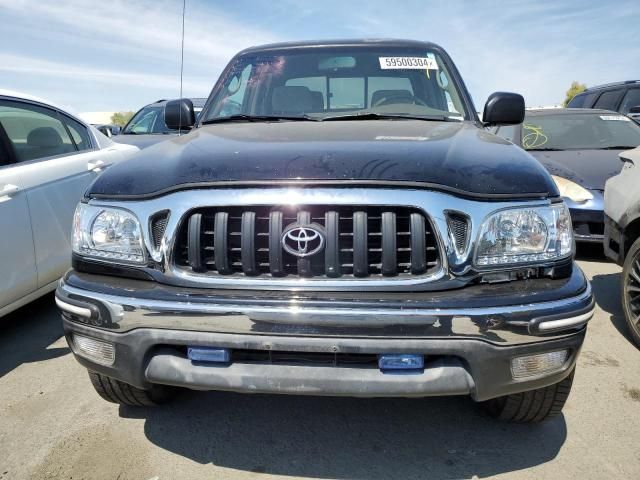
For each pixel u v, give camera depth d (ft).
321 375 5.85
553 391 6.96
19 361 10.23
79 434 7.83
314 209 5.93
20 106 11.96
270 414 8.32
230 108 10.57
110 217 6.46
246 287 5.94
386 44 11.18
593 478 6.81
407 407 8.46
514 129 20.63
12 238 10.45
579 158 17.76
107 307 6.13
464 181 6.03
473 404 8.53
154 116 25.62
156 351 6.20
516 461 7.16
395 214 5.88
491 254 5.87
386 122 8.97
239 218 6.07
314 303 5.68
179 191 6.19
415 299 5.68
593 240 15.87
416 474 6.93
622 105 29.37
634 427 7.92
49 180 11.67
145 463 7.18
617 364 9.96
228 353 5.93
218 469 7.07
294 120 9.70
